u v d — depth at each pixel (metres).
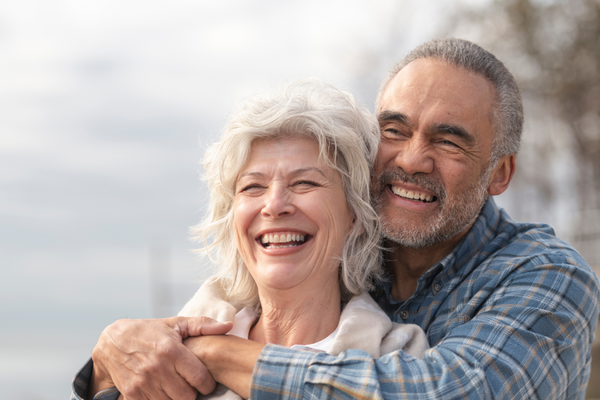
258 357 1.56
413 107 2.01
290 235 1.78
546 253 1.93
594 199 11.76
